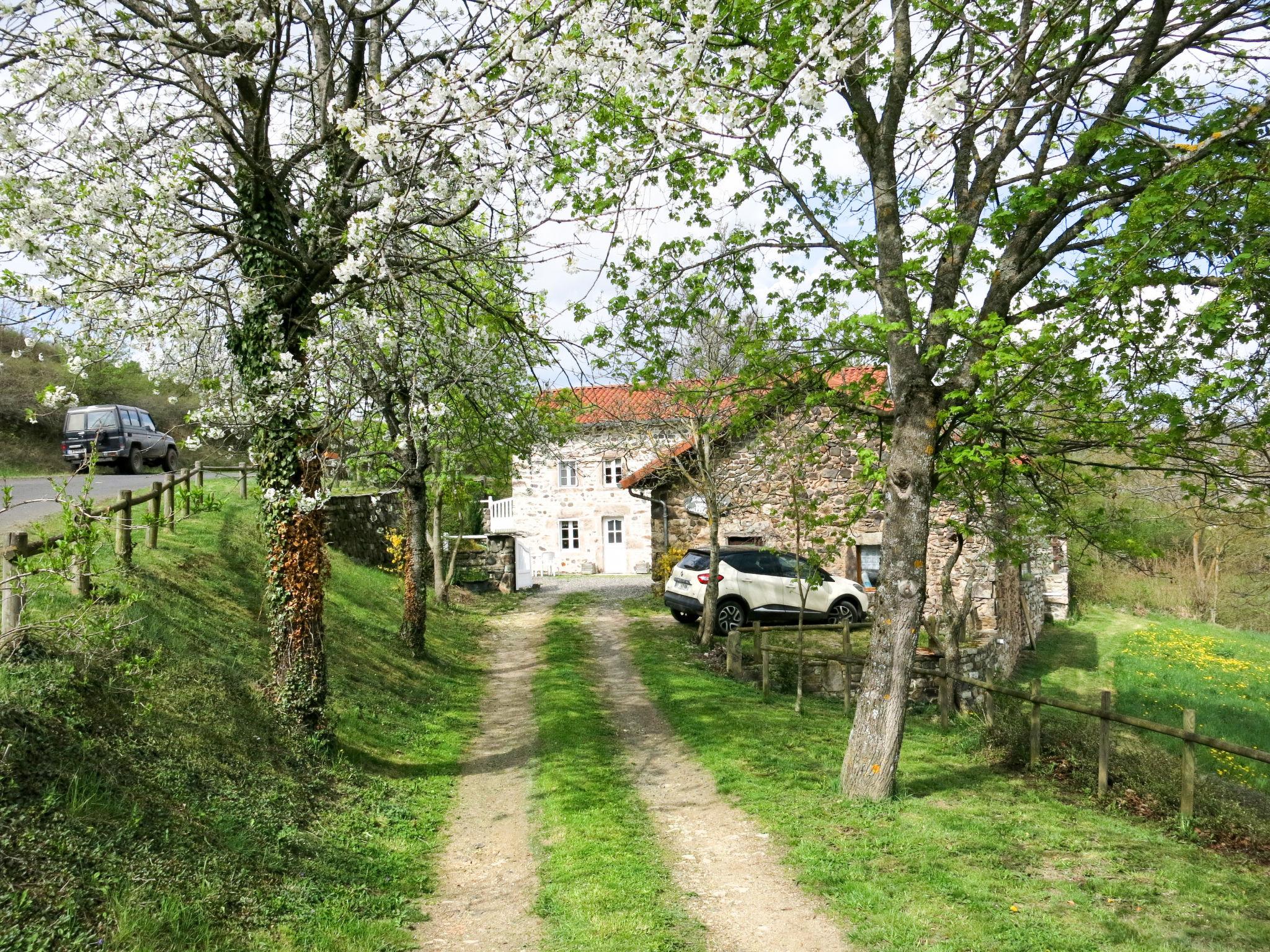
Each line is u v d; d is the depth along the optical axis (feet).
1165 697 59.21
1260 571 103.19
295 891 18.44
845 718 41.14
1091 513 32.50
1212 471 26.61
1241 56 25.55
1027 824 25.82
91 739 18.92
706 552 61.67
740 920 19.24
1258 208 20.22
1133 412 25.88
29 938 13.07
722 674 49.67
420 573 48.98
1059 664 70.33
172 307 25.20
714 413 51.85
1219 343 23.72
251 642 33.24
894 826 25.22
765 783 29.35
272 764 25.07
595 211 24.72
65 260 21.27
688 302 32.50
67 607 24.68
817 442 36.14
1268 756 23.38
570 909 19.49
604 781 29.73
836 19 23.25
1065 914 19.47
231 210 28.04
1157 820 26.84
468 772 31.50
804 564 61.98
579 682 45.98
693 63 18.84
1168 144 24.20
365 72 28.25
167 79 25.32
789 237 32.50
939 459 28.63
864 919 19.13
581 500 112.68
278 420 28.40
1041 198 24.61
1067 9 23.81
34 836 15.14
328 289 28.99
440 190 23.44
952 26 26.94
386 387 33.96
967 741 35.88
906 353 27.94
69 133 22.06
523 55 18.70
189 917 15.43
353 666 40.04
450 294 33.81
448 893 20.81
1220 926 18.88
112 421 73.41
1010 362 22.49
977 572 63.62
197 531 44.45
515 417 47.26
